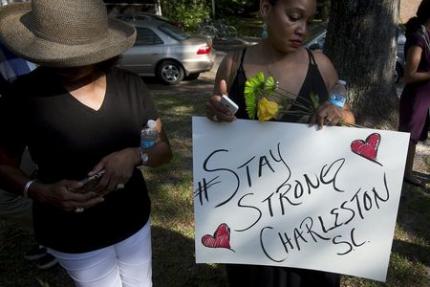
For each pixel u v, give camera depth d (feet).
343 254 5.32
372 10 13.64
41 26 4.00
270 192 5.16
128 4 55.47
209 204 5.26
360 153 4.90
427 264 8.70
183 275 8.49
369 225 5.15
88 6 4.03
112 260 5.24
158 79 30.48
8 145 4.60
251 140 4.98
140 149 4.75
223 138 5.00
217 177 5.15
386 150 4.86
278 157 5.02
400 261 8.77
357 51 14.06
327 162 4.98
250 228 5.32
